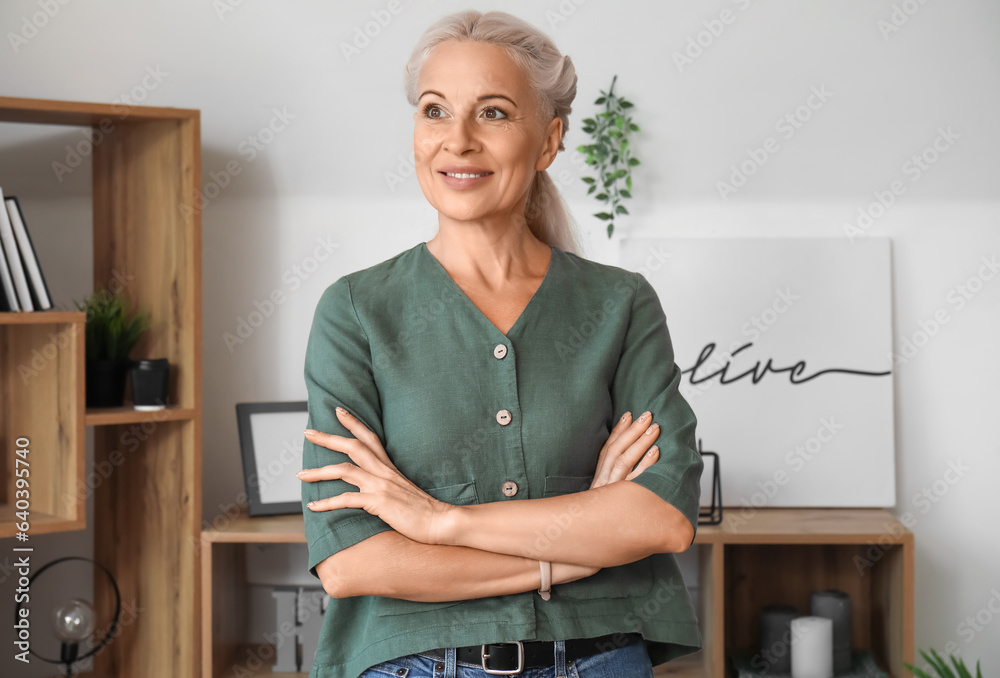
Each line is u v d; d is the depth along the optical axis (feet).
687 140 8.02
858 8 7.93
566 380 3.68
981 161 7.88
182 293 7.11
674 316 7.98
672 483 3.56
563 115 4.01
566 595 3.51
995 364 7.91
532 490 3.57
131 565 7.57
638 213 8.06
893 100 7.93
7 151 7.83
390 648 3.44
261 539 6.94
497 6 8.05
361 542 3.48
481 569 3.43
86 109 6.81
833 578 7.81
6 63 7.98
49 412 6.84
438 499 3.56
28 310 6.60
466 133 3.60
